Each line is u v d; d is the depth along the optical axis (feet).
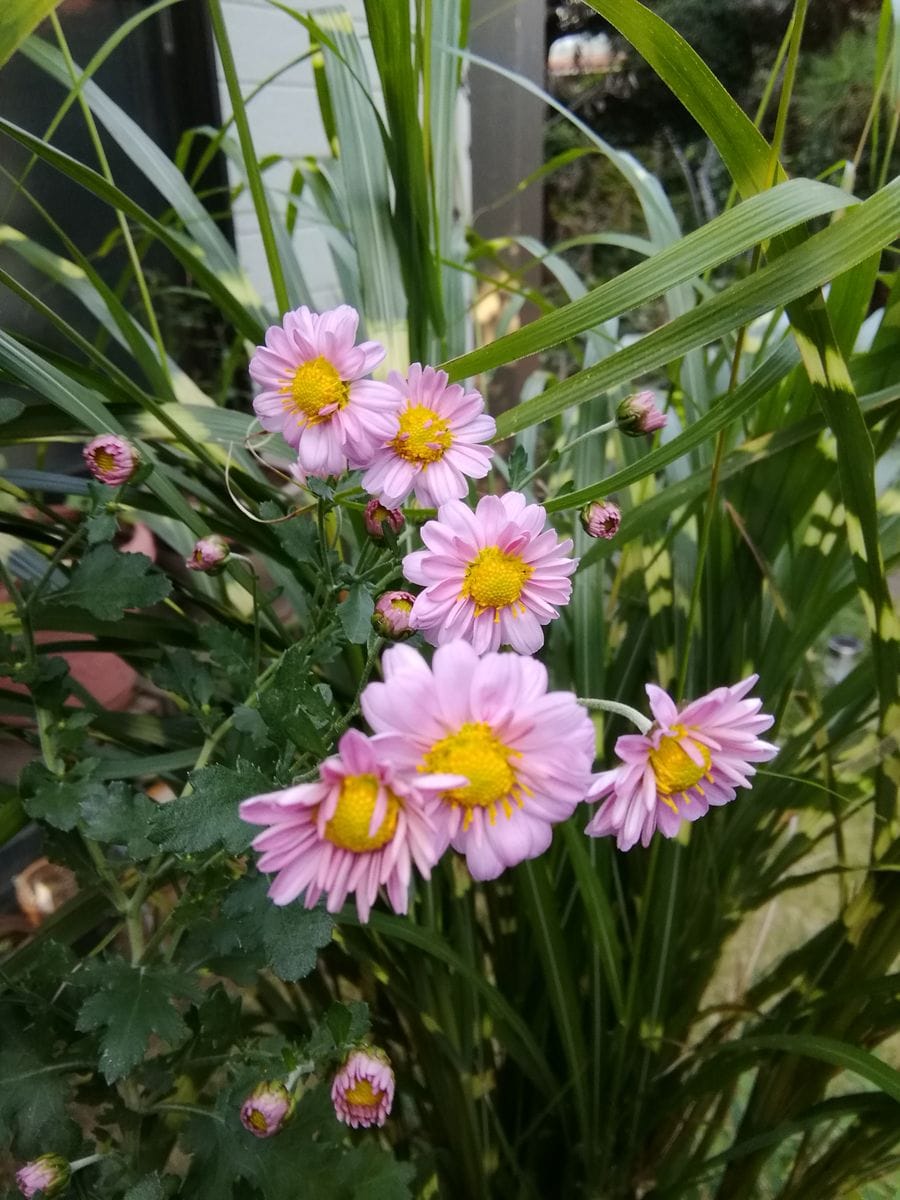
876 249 0.78
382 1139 1.44
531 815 0.61
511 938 1.37
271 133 2.96
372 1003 1.36
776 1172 1.65
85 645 1.16
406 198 1.15
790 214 0.78
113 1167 0.94
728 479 1.28
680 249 0.81
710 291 1.48
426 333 1.22
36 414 1.07
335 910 0.57
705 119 0.84
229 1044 0.94
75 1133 0.88
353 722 1.18
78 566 0.91
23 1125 0.86
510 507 0.77
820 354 0.88
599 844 1.31
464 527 0.73
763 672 1.30
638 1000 1.26
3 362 0.96
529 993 1.40
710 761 0.70
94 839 0.86
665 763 0.69
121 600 0.90
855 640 3.03
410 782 0.54
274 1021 1.27
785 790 1.28
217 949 0.87
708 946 1.33
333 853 0.57
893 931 1.11
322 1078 0.94
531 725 0.59
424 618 0.73
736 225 0.79
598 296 0.83
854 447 0.91
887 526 1.21
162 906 1.19
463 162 3.50
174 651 0.99
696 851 1.34
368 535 0.88
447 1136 1.35
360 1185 0.85
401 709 0.58
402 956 1.28
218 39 0.93
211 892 0.86
